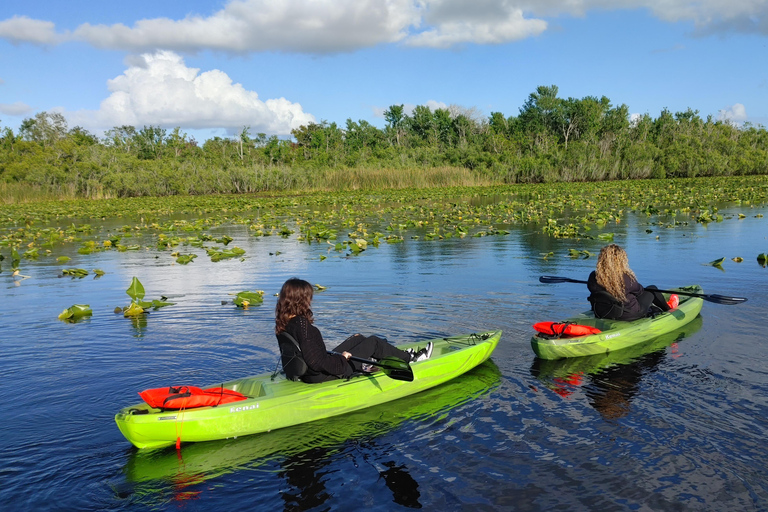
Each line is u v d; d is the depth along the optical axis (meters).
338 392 4.89
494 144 60.81
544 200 27.97
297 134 79.19
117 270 11.86
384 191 40.38
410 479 3.86
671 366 5.63
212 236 17.69
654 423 4.45
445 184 45.56
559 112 70.75
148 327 7.37
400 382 5.18
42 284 10.46
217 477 3.96
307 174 47.34
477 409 4.88
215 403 4.48
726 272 9.63
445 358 5.50
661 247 12.51
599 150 54.94
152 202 35.09
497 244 13.93
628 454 4.03
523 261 11.39
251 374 5.66
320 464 4.10
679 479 3.71
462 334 6.74
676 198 26.38
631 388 5.15
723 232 14.62
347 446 4.35
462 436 4.41
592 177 50.16
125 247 15.00
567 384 5.33
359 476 3.92
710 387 5.07
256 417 4.55
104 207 31.91
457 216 21.06
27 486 3.83
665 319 6.62
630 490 3.62
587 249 12.65
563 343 5.88
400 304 8.20
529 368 5.79
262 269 11.46
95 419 4.78
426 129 77.38
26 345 6.70
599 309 6.76
